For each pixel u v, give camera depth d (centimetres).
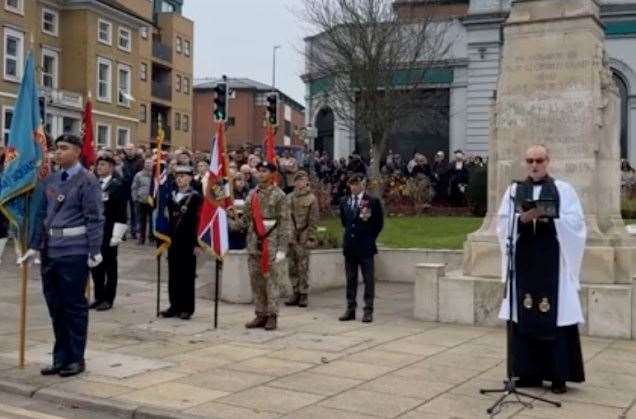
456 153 2755
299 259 1243
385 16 2923
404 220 2078
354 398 689
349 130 3431
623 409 666
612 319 988
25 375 761
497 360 848
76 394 693
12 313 1110
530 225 718
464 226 1923
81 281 763
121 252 1809
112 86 4800
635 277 984
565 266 716
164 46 6297
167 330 1002
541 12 1102
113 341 927
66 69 4525
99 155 1159
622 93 3303
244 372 782
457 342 948
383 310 1216
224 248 1025
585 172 1061
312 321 1098
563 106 1078
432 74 3544
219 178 1029
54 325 771
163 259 1711
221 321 1076
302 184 1255
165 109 6431
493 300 1059
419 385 738
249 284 1243
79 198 764
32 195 788
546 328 709
